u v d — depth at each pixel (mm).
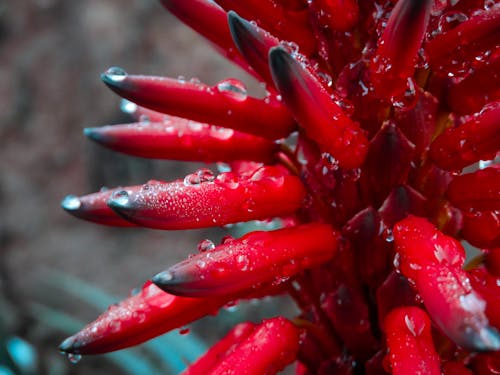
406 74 162
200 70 513
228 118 178
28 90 556
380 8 172
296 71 158
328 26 175
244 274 163
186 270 159
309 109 161
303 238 170
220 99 176
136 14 527
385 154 175
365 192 180
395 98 166
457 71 171
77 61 540
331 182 181
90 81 532
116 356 325
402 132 178
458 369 178
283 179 174
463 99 176
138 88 174
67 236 538
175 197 163
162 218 162
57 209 542
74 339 167
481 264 185
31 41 565
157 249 522
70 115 542
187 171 511
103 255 526
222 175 171
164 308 170
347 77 175
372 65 163
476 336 142
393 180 178
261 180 171
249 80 508
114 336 168
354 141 166
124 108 203
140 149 185
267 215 172
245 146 186
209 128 186
